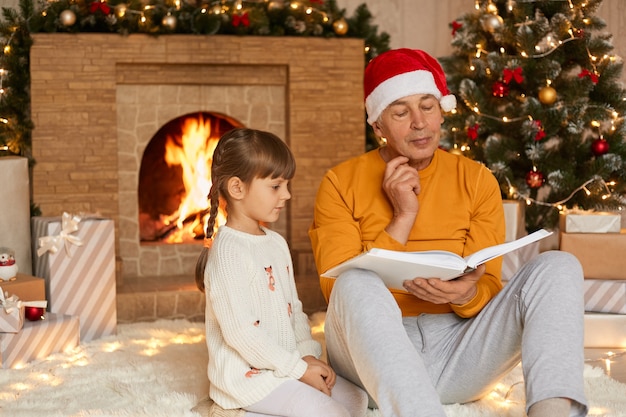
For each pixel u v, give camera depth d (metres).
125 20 4.04
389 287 1.98
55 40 3.99
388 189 2.08
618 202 3.77
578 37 3.82
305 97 4.32
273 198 2.01
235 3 4.19
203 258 2.13
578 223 3.22
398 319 1.70
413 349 1.64
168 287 3.90
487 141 3.84
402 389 1.55
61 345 2.88
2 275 2.96
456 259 1.79
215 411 1.98
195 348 2.91
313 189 4.35
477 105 3.88
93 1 4.03
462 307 1.98
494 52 3.86
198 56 4.17
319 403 1.84
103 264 3.18
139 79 4.24
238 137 2.01
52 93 4.01
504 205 3.33
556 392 1.60
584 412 1.62
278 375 1.90
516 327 1.84
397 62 2.14
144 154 4.47
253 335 1.88
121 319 3.66
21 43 4.01
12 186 3.29
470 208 2.17
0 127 3.97
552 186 3.81
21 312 2.73
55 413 2.10
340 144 4.37
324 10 4.35
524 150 3.95
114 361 2.73
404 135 2.12
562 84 3.95
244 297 1.91
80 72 4.04
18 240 3.31
